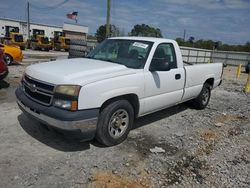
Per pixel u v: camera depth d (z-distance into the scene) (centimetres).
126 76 440
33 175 347
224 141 519
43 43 3741
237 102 918
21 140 443
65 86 376
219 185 362
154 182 355
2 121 521
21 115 562
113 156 415
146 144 471
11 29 3812
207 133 555
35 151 410
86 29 5919
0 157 384
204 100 737
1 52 779
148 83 481
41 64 468
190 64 671
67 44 3981
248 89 1185
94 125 394
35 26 5359
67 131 375
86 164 384
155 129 552
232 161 434
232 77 2003
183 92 601
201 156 443
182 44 6134
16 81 945
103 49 559
